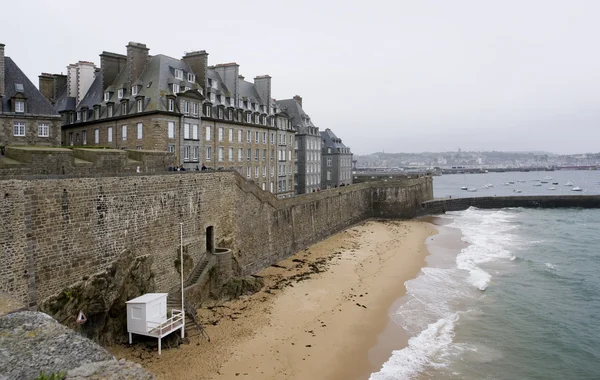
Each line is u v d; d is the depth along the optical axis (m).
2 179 17.33
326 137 91.94
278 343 24.16
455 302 31.58
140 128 40.94
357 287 34.22
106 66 46.25
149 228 25.31
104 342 22.09
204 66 48.09
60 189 19.75
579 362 23.25
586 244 52.84
